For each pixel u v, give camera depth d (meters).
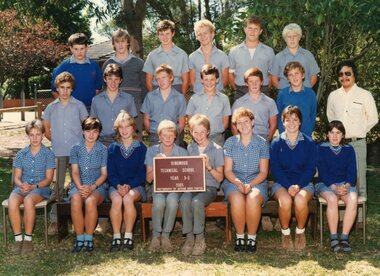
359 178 6.00
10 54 30.67
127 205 5.54
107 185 6.02
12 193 5.70
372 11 7.49
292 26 6.57
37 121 5.90
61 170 6.28
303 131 6.22
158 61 6.80
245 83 6.73
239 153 5.73
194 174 5.51
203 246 5.41
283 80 6.68
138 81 7.03
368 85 10.12
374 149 10.39
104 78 6.36
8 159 12.15
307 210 5.46
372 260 5.17
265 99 6.21
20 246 5.59
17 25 18.83
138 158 5.82
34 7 15.00
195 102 6.31
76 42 6.64
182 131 6.56
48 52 32.31
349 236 5.95
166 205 5.48
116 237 5.58
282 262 5.14
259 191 5.52
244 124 5.64
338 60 8.98
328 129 5.74
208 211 5.68
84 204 5.61
